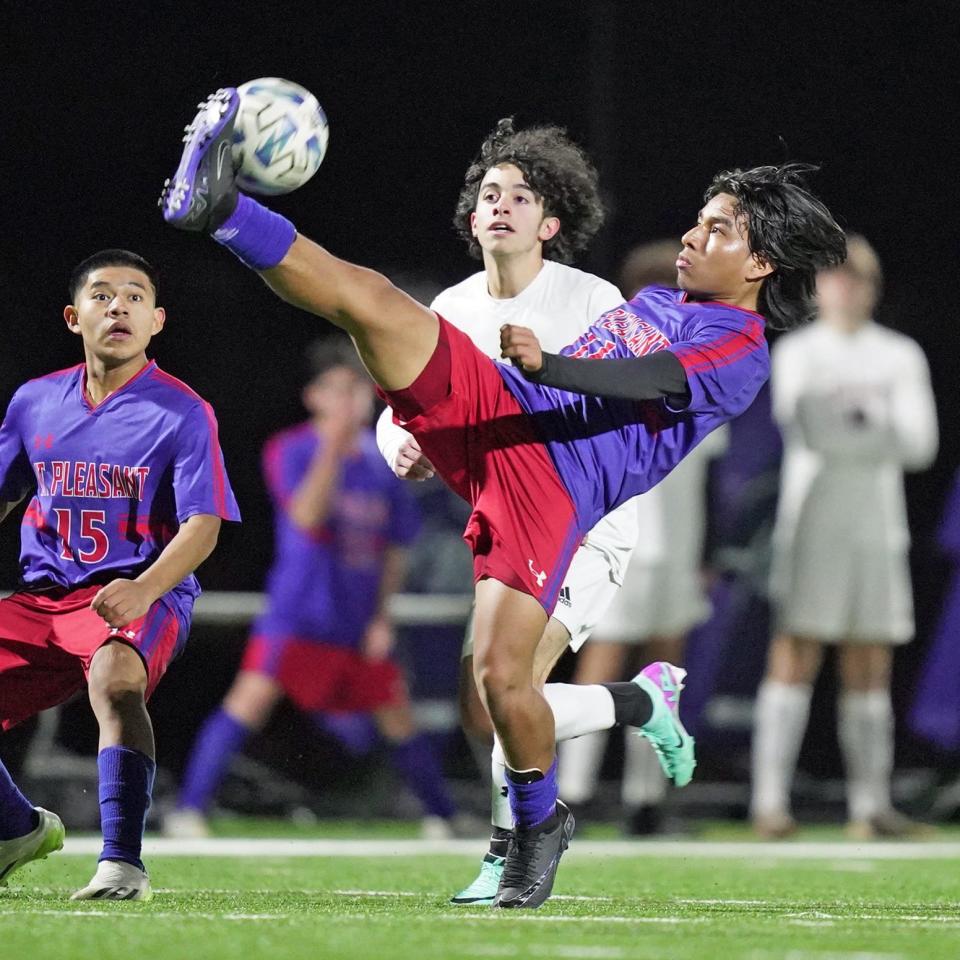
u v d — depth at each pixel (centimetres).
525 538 1517
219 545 4153
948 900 1875
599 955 1173
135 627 1675
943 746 3991
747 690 3891
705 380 1555
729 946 1250
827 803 4066
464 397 1541
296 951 1182
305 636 3244
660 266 3072
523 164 1909
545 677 1780
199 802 3219
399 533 3288
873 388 3388
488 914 1495
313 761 3859
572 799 3381
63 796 3500
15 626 1717
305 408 4247
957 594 3928
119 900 1577
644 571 3328
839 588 3378
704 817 3888
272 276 1467
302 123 1510
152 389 1750
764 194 1711
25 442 1772
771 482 3903
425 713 3838
